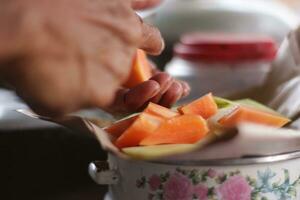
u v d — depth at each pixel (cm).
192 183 50
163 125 54
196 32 124
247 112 57
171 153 50
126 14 46
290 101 67
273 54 94
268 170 51
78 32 44
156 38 50
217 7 126
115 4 46
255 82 87
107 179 54
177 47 101
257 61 92
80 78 44
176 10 125
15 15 42
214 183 50
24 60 43
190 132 54
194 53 93
